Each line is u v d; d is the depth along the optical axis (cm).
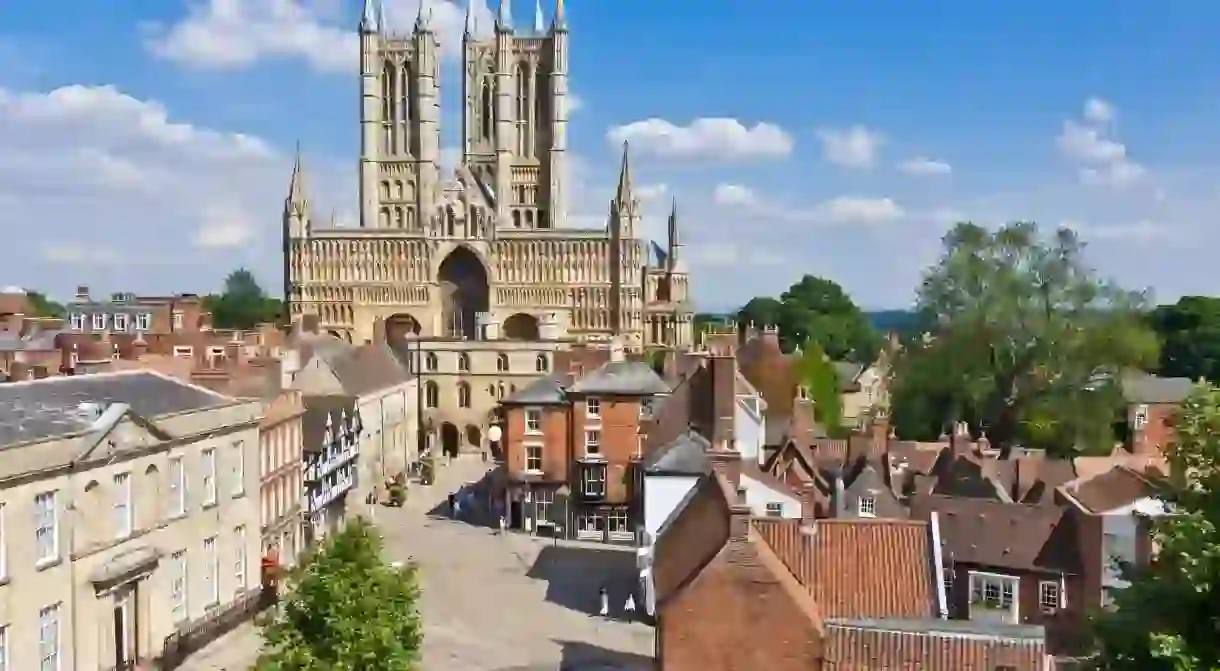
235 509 6862
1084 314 11844
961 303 12300
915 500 7019
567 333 19675
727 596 3956
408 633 4406
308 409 9519
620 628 7188
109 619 5419
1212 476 3394
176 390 6706
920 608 4409
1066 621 5997
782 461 8431
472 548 9738
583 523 10194
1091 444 11269
